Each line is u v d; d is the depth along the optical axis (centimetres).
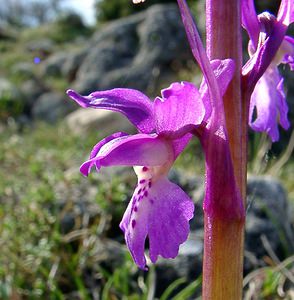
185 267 9
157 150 5
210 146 5
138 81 38
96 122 28
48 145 24
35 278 9
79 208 11
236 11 5
